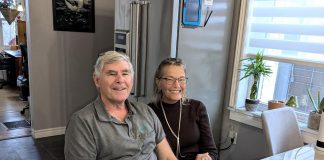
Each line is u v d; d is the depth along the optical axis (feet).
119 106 4.66
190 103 5.79
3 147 9.64
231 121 8.52
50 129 10.82
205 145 5.66
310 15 6.77
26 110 13.76
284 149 5.81
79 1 10.50
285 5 7.27
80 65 11.06
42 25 9.92
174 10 6.72
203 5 7.20
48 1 9.87
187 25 7.04
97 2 10.93
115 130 4.33
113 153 4.26
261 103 8.21
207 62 7.77
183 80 5.52
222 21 7.79
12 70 18.39
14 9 16.84
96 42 11.23
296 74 7.56
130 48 7.73
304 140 6.72
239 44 7.99
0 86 18.29
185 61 7.23
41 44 10.03
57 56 10.47
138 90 7.76
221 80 8.32
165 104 5.63
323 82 7.05
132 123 4.60
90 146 4.12
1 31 20.48
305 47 6.98
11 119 12.48
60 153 9.41
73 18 10.49
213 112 8.39
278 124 5.80
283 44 7.38
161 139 5.10
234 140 8.46
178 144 5.47
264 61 8.00
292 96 7.27
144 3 7.26
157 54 7.22
